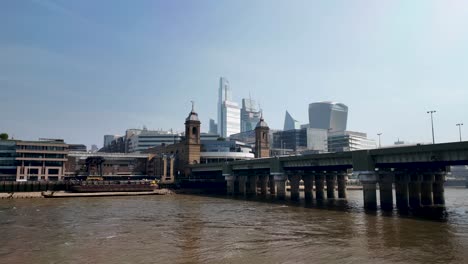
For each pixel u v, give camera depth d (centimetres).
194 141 18800
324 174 12212
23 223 6109
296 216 6875
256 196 13500
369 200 7931
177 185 15912
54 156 17000
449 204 9462
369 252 3822
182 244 4372
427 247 4012
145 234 5047
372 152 7906
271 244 4309
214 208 8581
